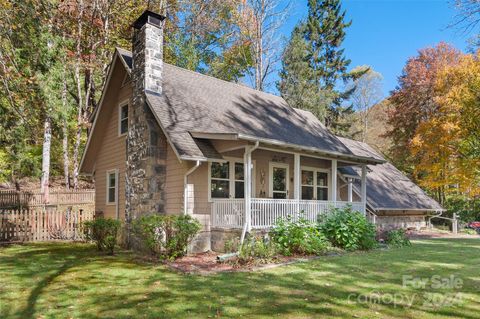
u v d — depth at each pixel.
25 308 5.09
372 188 19.28
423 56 28.12
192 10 26.64
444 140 16.73
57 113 18.66
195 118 11.37
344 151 14.47
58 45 19.00
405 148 27.81
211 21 27.42
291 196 14.22
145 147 11.03
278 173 13.89
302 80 30.02
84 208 19.89
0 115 13.94
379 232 13.80
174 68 13.89
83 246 11.89
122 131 13.73
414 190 22.05
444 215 24.69
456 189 22.12
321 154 12.77
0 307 5.13
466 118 15.80
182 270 7.77
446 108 16.72
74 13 20.61
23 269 7.89
